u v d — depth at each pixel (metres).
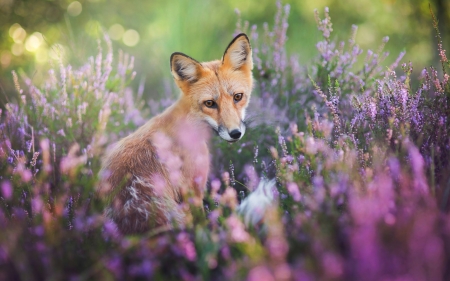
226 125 7.39
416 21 16.34
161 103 11.75
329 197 5.14
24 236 5.22
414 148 5.14
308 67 10.49
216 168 8.97
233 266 4.27
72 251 5.08
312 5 21.14
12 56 14.25
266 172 7.44
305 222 4.64
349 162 5.55
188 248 4.78
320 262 3.89
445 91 6.41
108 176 6.75
